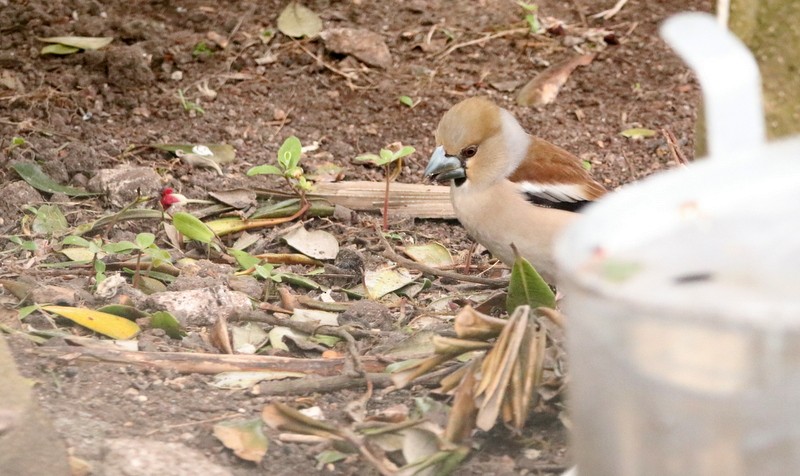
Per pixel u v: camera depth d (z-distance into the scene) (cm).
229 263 1037
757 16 737
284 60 1473
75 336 808
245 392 739
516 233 941
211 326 867
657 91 1447
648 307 325
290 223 1136
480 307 894
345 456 644
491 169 937
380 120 1363
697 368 332
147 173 1149
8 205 1098
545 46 1536
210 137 1304
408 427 623
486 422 608
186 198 1154
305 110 1378
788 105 742
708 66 421
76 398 709
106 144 1254
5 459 557
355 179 1234
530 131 1355
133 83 1392
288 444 666
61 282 936
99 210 1124
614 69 1494
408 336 841
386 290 981
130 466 604
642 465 357
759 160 411
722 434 338
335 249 1062
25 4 1516
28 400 596
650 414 347
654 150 1321
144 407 707
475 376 629
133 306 852
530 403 656
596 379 362
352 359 761
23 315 823
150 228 1090
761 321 313
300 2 1584
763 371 326
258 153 1279
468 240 1148
